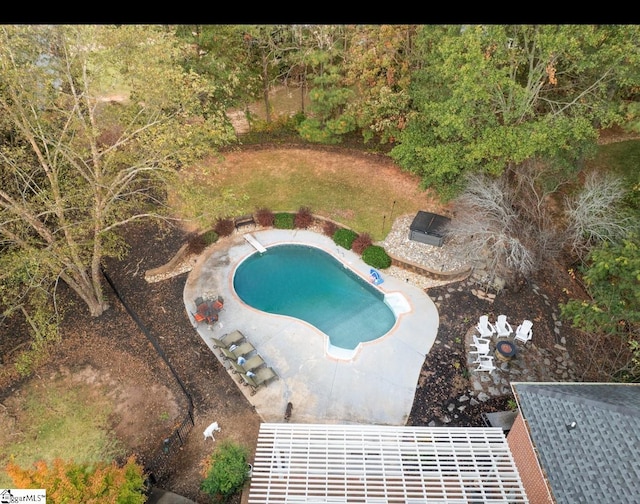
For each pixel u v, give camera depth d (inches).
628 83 652.1
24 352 683.4
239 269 902.4
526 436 469.7
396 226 970.1
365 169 1137.4
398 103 936.3
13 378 682.2
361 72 1004.6
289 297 844.6
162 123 660.1
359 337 764.6
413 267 870.4
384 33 889.5
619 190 752.3
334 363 711.1
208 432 593.3
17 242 636.7
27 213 601.9
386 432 519.5
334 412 640.4
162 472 568.7
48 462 580.4
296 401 655.8
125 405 649.0
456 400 652.7
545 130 684.7
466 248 812.0
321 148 1211.9
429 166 840.9
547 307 788.0
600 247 653.3
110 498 416.8
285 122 1231.5
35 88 573.3
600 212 717.9
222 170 1126.4
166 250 919.0
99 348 729.0
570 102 746.8
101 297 768.9
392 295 831.1
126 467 478.0
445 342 740.7
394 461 490.9
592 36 604.4
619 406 407.2
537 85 758.5
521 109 726.5
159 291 836.6
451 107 729.6
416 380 683.4
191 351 729.6
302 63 1103.6
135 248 922.1
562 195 967.6
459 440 516.7
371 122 1040.8
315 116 1200.8
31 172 710.5
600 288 542.3
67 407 645.3
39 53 570.6
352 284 876.0
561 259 848.9
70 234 676.1
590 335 709.9
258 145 1223.5
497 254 743.1
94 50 597.6
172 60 756.0
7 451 593.3
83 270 723.4
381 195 1055.6
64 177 716.7
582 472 389.4
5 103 547.2
